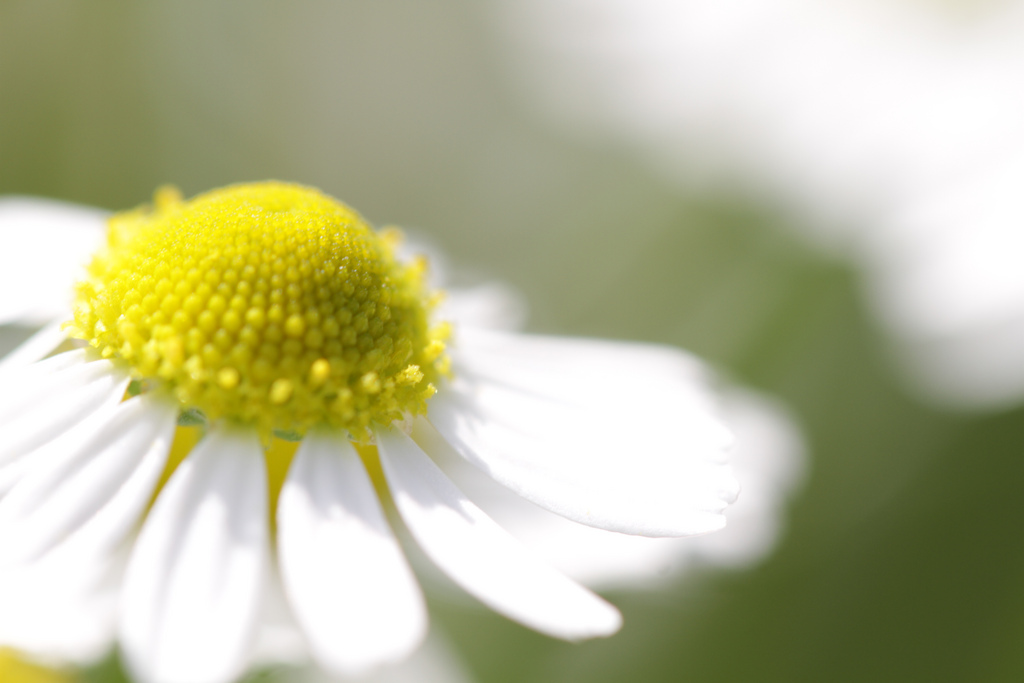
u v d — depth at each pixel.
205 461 0.07
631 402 0.07
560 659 0.08
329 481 0.07
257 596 0.06
